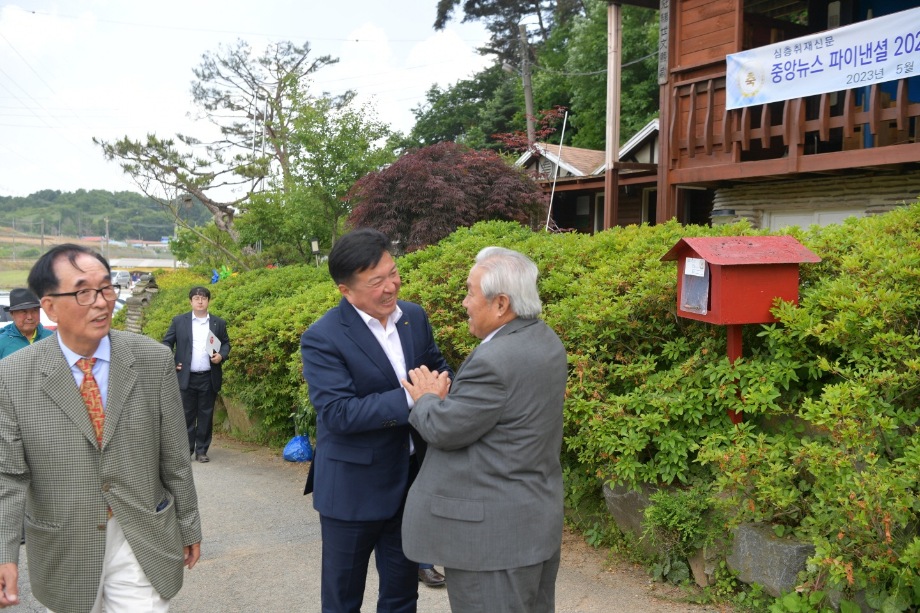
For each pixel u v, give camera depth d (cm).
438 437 246
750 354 408
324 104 1656
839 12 1011
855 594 312
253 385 833
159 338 1218
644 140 1714
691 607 358
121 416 248
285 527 531
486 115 3350
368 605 393
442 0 3381
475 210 1042
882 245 402
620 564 412
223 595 411
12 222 9875
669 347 423
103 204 11081
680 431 397
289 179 1880
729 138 884
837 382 375
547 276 566
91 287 239
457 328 551
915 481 292
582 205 1883
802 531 334
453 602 253
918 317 356
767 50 818
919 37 683
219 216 2430
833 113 998
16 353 244
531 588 249
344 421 279
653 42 2488
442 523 249
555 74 2997
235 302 1027
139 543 250
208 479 686
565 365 262
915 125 757
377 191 1054
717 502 353
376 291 286
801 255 375
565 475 464
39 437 237
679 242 388
